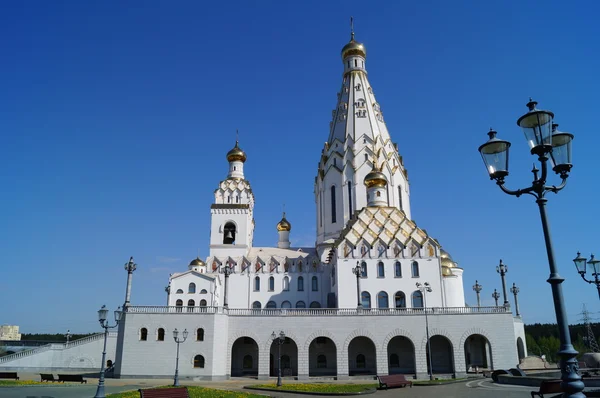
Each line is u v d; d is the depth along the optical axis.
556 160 14.18
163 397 28.36
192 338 65.62
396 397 39.62
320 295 88.56
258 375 66.56
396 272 79.06
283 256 94.19
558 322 12.73
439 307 70.81
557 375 52.38
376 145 97.25
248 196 100.44
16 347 109.62
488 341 68.81
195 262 92.06
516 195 14.16
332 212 97.50
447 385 51.75
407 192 101.56
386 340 68.50
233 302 89.00
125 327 66.00
